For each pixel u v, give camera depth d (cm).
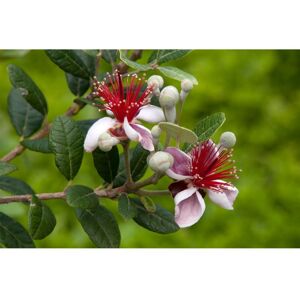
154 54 46
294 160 83
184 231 78
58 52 47
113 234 43
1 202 43
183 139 39
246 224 77
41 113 49
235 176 41
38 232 40
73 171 43
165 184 79
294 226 77
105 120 40
